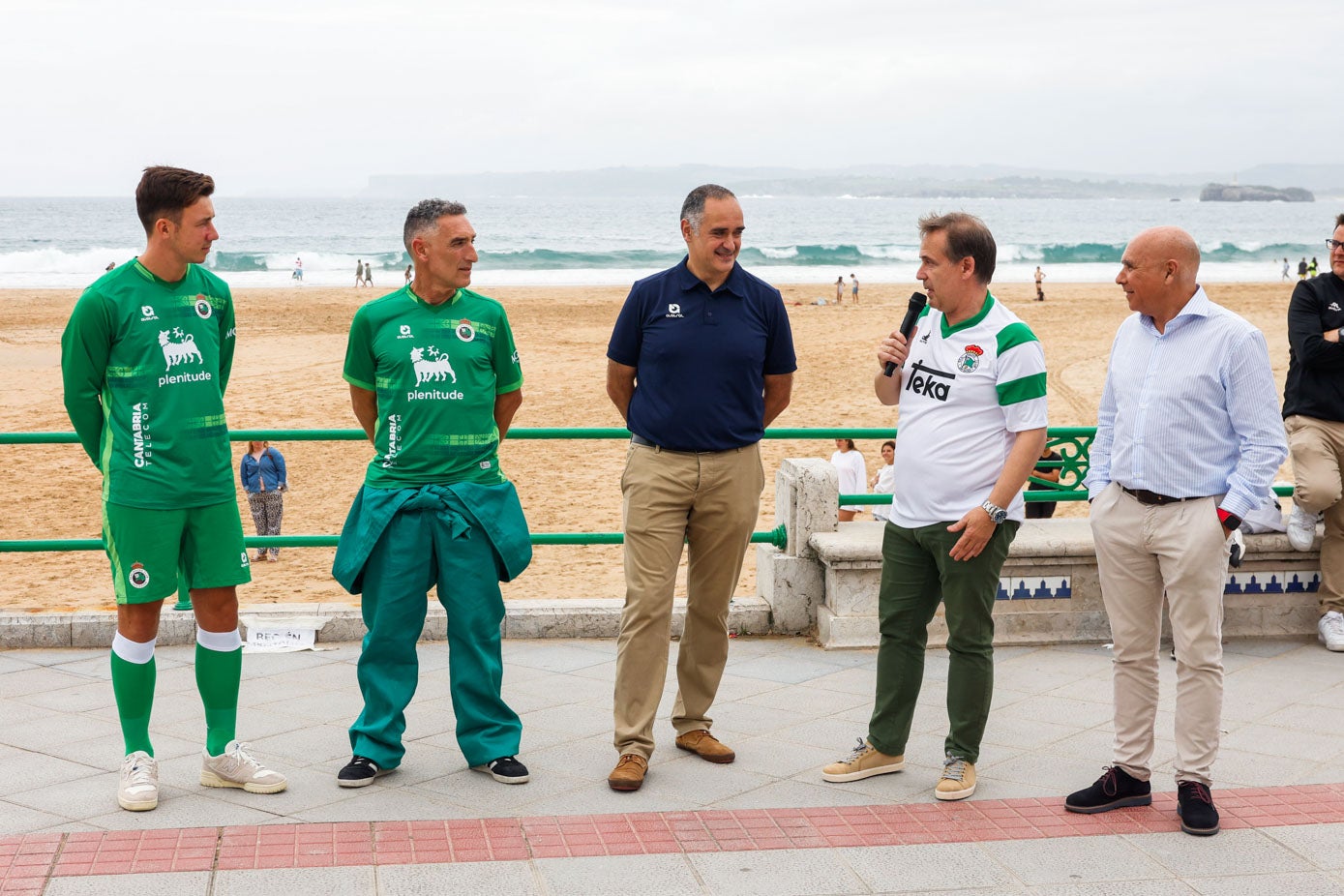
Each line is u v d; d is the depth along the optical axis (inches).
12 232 4298.7
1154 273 163.5
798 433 263.6
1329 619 250.1
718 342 177.5
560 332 1259.2
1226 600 255.4
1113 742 197.9
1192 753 164.4
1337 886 147.0
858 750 183.6
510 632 253.6
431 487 178.5
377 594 178.4
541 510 524.4
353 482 584.7
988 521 166.2
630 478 183.2
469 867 149.2
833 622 246.4
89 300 158.6
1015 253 3093.0
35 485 577.0
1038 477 266.5
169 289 164.2
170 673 227.1
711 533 184.2
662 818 165.9
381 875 146.5
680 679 193.6
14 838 154.7
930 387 173.9
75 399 162.6
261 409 789.2
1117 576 170.2
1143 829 163.6
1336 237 239.6
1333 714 210.1
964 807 171.2
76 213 6589.6
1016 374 166.7
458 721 181.9
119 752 186.7
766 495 548.7
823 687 225.0
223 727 173.5
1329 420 243.1
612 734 200.4
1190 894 144.9
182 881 143.5
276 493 461.7
